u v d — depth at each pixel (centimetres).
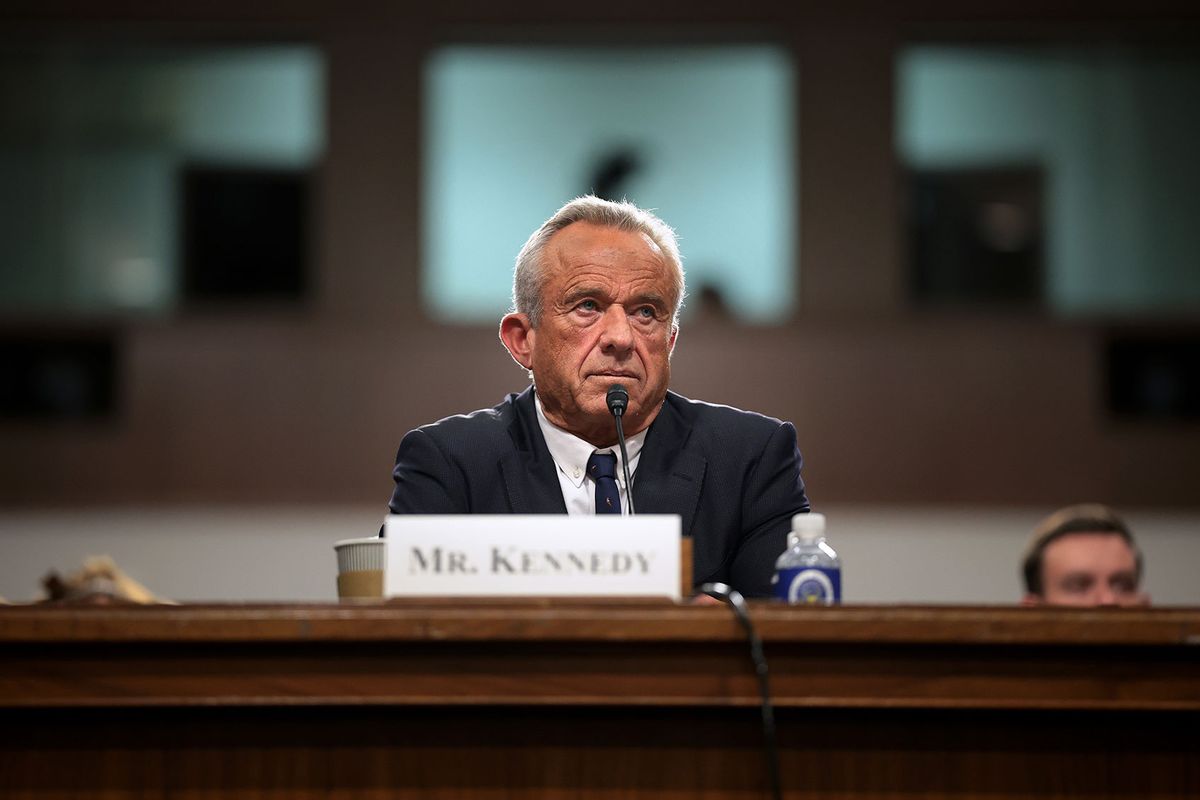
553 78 2159
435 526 532
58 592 1033
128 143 2141
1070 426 2105
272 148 2155
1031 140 2145
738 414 812
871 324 2122
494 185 2150
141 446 2109
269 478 2106
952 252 2136
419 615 515
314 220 2148
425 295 2141
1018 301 2131
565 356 761
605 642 526
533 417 795
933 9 2147
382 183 2150
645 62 2159
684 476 770
